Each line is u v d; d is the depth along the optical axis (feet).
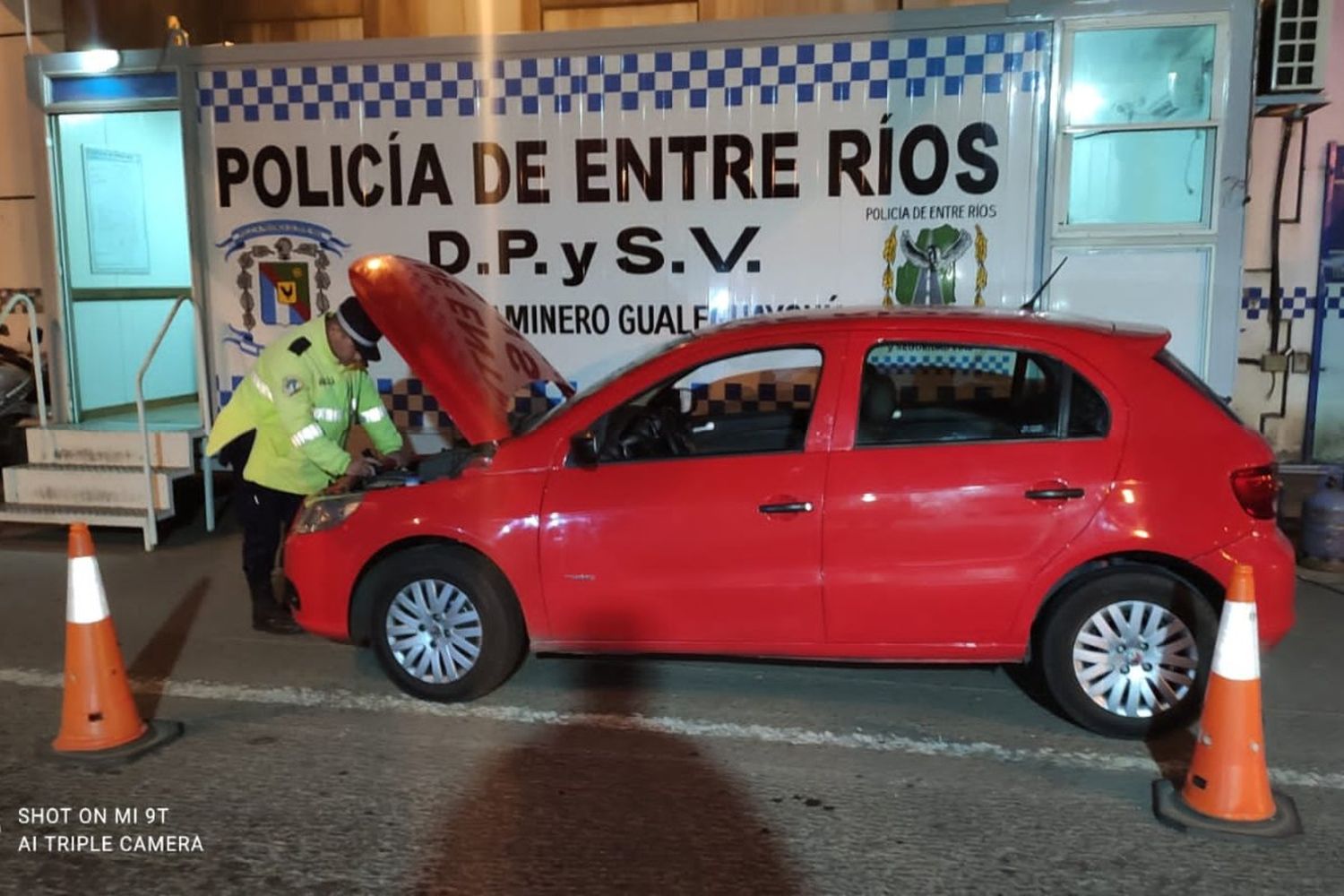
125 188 30.25
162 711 15.88
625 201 23.59
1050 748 14.39
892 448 14.51
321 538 16.08
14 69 33.83
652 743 14.65
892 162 22.41
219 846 12.03
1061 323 14.88
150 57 25.67
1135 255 22.07
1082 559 14.07
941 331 14.83
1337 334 30.35
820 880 11.28
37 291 34.17
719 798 13.05
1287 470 30.45
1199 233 21.77
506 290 24.41
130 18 33.12
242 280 25.80
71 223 28.17
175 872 11.51
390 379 25.36
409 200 24.59
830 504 14.40
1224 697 12.23
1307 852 11.70
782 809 12.78
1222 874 11.30
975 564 14.23
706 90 22.90
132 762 14.14
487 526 15.26
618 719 15.46
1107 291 22.29
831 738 14.75
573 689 16.58
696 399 18.44
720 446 16.10
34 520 25.23
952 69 21.97
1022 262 22.35
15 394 29.86
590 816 12.64
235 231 25.66
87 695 14.28
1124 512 13.96
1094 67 21.71
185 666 17.79
